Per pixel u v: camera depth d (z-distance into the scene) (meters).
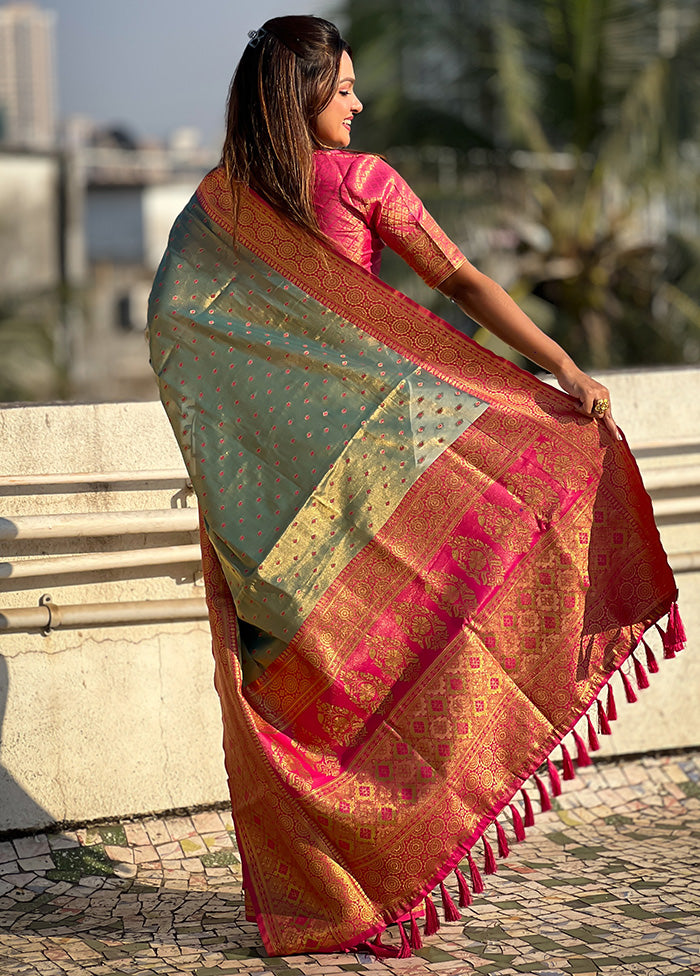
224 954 2.67
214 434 2.70
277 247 2.69
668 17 13.81
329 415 2.69
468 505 2.70
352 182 2.66
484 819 2.63
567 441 2.72
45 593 3.30
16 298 20.17
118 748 3.38
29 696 3.28
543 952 2.61
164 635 3.43
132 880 3.20
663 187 14.16
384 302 2.68
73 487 3.33
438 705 2.64
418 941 2.62
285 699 2.68
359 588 2.67
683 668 3.87
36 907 3.01
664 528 3.81
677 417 3.82
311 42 2.67
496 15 13.81
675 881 3.04
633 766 3.81
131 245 34.62
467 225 14.29
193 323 2.70
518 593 2.69
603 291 14.82
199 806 3.48
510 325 2.69
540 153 14.23
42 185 28.61
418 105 14.15
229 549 2.68
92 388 28.69
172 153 39.19
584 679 2.71
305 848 2.59
